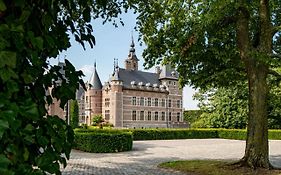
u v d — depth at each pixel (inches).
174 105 3142.2
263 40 410.6
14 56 60.4
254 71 415.8
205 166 446.9
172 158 617.0
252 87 418.3
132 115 2856.8
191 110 2507.4
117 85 2787.9
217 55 432.1
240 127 1499.8
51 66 82.0
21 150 65.4
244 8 403.2
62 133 76.2
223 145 999.6
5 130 57.5
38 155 72.8
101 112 2891.2
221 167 425.7
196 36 381.1
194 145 987.3
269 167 407.2
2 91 62.4
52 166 71.4
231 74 467.2
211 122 1546.5
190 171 422.3
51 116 76.7
